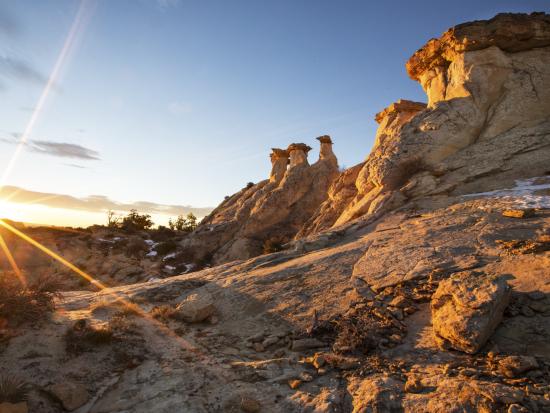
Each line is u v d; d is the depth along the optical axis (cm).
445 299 810
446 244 1256
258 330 987
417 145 2203
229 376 714
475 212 1557
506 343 708
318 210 3219
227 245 4616
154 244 5125
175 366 757
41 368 686
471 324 702
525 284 884
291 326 974
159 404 620
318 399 618
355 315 939
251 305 1151
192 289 1435
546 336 699
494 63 2223
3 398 576
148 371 736
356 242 1554
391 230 1602
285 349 862
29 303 879
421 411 553
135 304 1234
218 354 838
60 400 605
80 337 805
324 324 915
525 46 2214
